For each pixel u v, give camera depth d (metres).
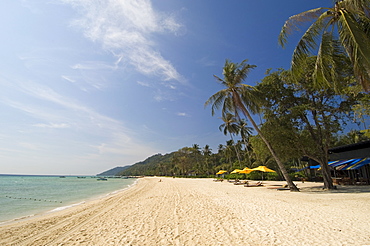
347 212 7.90
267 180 35.31
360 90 11.16
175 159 99.56
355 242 4.93
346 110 15.70
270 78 17.58
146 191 26.20
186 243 5.86
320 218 7.30
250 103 18.38
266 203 11.09
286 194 14.88
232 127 46.16
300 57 9.52
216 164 85.38
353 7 7.82
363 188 16.22
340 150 23.34
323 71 9.09
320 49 9.13
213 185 27.84
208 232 6.73
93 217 11.18
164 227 7.76
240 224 7.36
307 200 11.42
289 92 17.11
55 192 33.81
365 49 7.23
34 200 23.09
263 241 5.53
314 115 17.14
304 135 17.44
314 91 16.67
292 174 32.19
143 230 7.61
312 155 17.19
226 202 12.33
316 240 5.28
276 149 17.39
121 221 9.48
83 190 38.06
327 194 13.73
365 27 8.83
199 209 10.72
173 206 12.32
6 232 9.00
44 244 6.97
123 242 6.41
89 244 6.52
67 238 7.43
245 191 18.38
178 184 34.53
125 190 34.16
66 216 12.27
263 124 17.94
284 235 5.85
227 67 18.91
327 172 17.08
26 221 11.62
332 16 8.80
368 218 6.86
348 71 12.41
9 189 41.53
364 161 19.39
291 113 16.83
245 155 55.50
